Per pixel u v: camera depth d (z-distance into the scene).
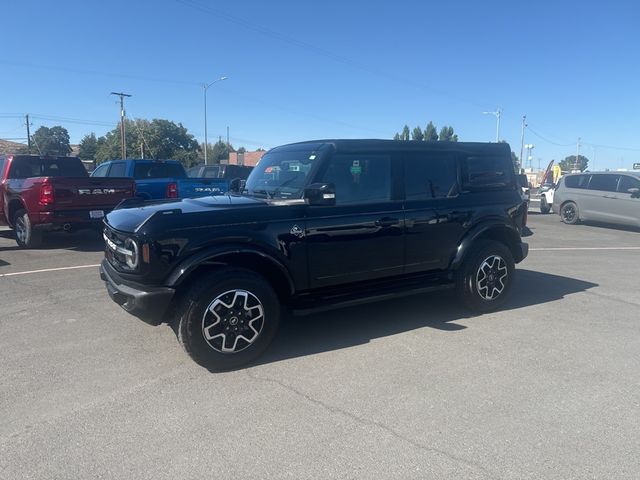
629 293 6.78
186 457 2.90
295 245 4.38
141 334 4.95
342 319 5.48
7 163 10.70
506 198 5.83
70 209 9.31
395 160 5.05
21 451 2.96
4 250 9.76
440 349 4.59
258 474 2.75
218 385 3.85
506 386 3.84
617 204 14.62
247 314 4.14
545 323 5.38
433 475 2.74
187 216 4.02
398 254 5.04
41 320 5.37
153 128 72.81
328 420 3.32
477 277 5.55
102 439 3.09
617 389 3.80
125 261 4.11
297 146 5.14
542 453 2.95
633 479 2.71
